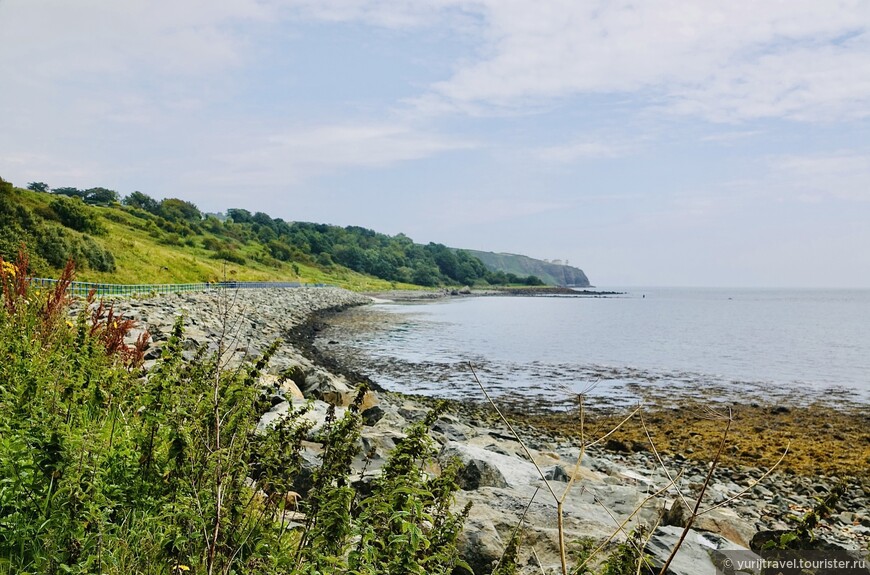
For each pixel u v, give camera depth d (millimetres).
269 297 75250
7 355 6301
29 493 4070
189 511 3711
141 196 164625
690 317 112750
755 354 52562
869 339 68375
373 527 3752
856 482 17938
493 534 6969
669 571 6516
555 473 11820
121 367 6422
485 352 49906
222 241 143000
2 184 73000
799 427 25016
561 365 43625
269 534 4023
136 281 67562
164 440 4438
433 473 9672
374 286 179250
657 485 14898
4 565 3641
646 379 38062
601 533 7875
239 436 4457
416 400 28953
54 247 55031
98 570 3652
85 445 4297
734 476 18266
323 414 11453
